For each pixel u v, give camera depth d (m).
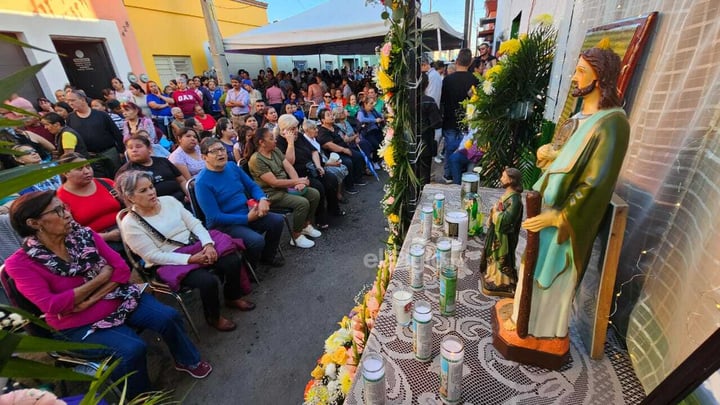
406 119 1.70
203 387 1.67
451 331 1.05
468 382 0.89
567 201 0.77
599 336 0.91
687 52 0.85
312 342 1.92
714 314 0.66
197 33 9.03
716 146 0.74
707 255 0.70
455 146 3.86
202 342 1.95
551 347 0.90
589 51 0.75
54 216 1.37
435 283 1.29
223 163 2.35
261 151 2.85
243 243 2.23
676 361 0.75
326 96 6.66
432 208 1.55
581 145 0.75
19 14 4.93
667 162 0.89
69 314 1.45
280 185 2.84
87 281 1.50
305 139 3.45
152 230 1.89
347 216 3.56
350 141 4.59
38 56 5.18
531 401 0.84
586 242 0.79
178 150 3.02
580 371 0.91
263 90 9.72
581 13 1.70
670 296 0.82
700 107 0.80
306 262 2.72
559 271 0.81
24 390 0.60
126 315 1.59
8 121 0.36
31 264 1.37
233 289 2.15
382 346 1.01
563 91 1.91
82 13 5.89
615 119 0.71
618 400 0.83
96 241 1.58
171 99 5.82
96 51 6.35
